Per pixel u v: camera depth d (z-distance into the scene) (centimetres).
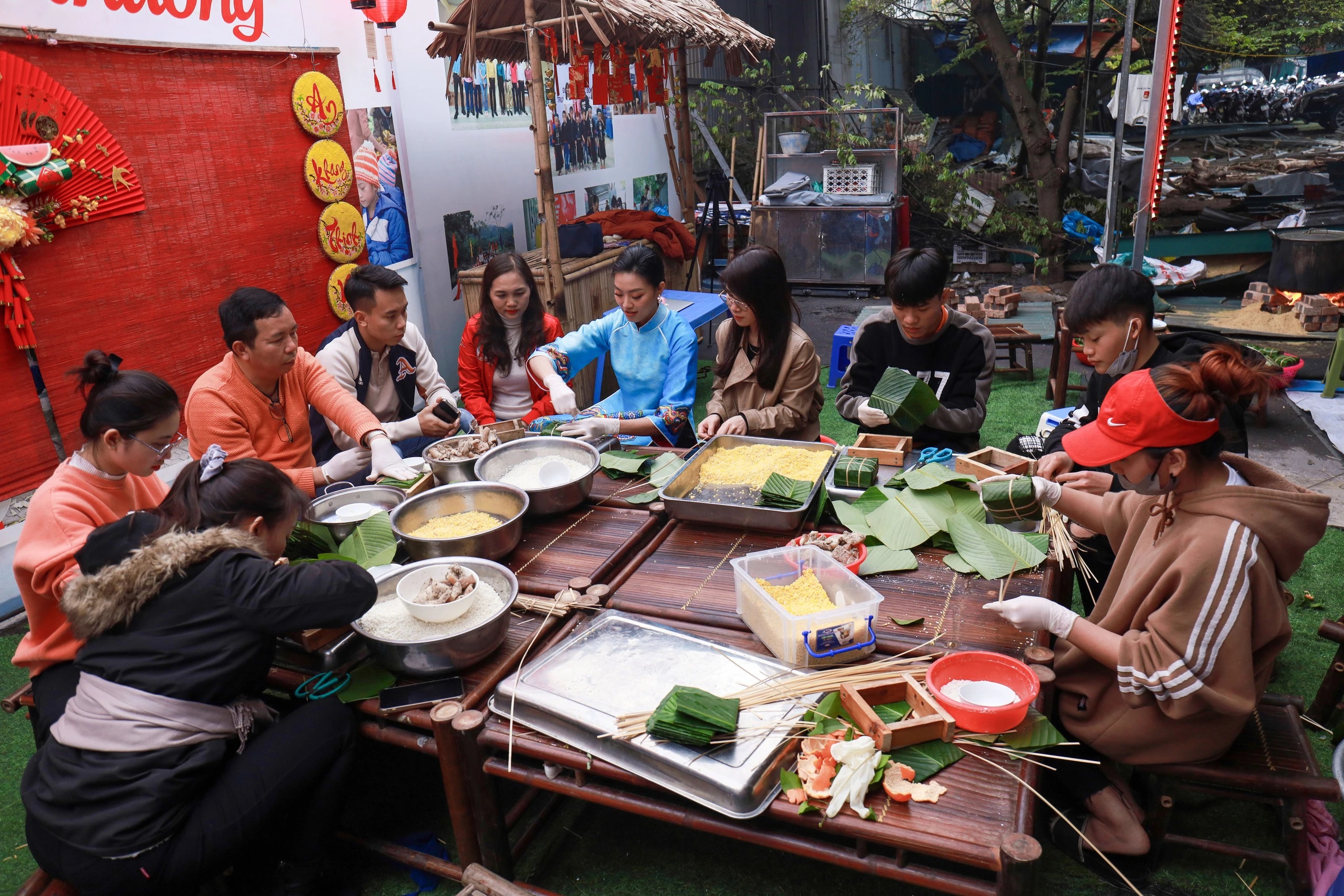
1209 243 824
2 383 354
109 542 192
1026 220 968
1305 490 174
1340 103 1545
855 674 188
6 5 342
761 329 320
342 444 350
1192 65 1234
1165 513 178
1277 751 195
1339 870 186
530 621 224
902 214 938
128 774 178
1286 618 178
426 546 235
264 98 462
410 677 205
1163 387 167
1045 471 250
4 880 231
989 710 171
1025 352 627
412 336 370
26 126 352
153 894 182
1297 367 551
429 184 596
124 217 396
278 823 204
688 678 191
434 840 230
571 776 188
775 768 168
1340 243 656
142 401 213
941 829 154
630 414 354
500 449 294
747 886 218
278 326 286
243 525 195
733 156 1047
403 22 560
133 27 393
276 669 214
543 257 612
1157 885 210
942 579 229
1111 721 199
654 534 269
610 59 536
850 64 1436
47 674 216
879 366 335
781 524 248
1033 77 1150
